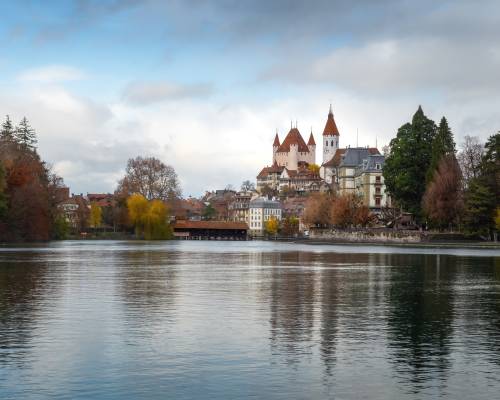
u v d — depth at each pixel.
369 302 47.50
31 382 25.94
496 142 155.75
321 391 25.05
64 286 57.66
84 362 28.80
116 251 133.12
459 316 41.16
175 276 69.25
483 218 154.50
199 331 35.66
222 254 125.62
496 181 152.75
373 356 30.14
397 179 179.75
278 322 38.62
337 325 37.72
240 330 36.03
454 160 162.75
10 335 34.34
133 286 58.12
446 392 24.98
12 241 167.38
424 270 77.88
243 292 53.72
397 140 182.50
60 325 37.28
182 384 25.75
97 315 40.88
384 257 109.00
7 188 163.25
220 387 25.42
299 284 60.66
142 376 26.77
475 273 73.12
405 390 25.20
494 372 27.58
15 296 50.19
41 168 193.50
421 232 169.50
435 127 180.88
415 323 38.44
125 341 32.97
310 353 30.64
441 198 158.00
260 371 27.58
